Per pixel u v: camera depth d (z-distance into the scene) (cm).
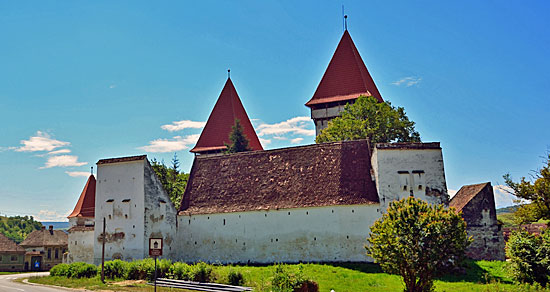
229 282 3325
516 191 4750
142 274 3822
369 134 6053
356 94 7194
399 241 2728
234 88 8150
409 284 2734
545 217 4638
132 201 4941
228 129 7756
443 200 4262
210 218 4878
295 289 2689
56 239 7756
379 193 4291
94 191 6681
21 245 7494
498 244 4553
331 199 4406
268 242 4544
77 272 4175
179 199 7225
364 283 3378
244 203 4772
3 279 4672
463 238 2702
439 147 4369
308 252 4375
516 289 3181
